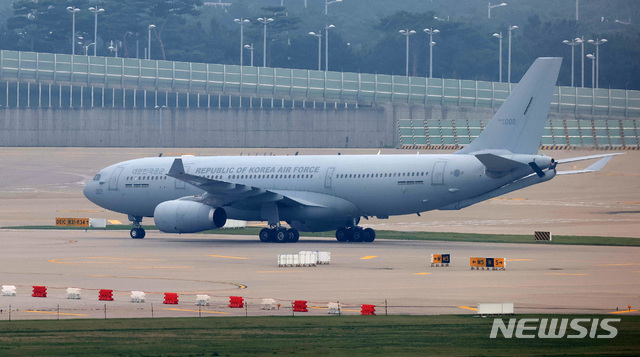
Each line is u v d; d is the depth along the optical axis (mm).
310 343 85312
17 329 92062
